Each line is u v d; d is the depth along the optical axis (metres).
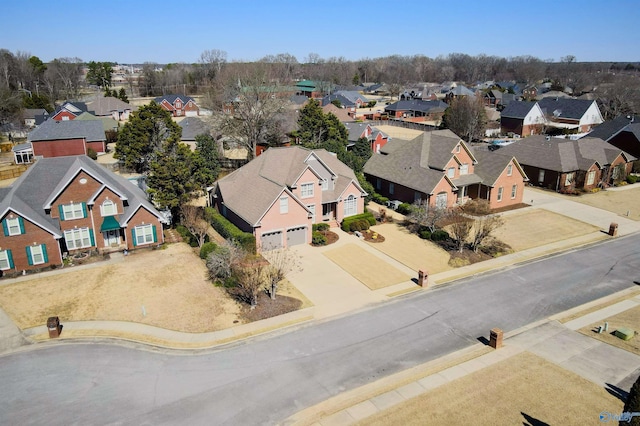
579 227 48.16
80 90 192.75
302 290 33.59
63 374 24.05
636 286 35.28
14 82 152.50
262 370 24.48
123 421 20.73
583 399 22.12
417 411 21.23
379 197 54.88
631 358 25.84
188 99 126.88
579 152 63.09
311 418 20.89
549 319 30.31
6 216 34.22
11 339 27.12
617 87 130.00
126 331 27.94
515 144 68.62
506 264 39.03
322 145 59.34
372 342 27.25
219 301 31.45
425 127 110.88
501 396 22.31
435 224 46.28
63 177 39.88
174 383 23.38
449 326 29.23
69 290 32.84
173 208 45.56
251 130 69.12
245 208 41.47
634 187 64.62
